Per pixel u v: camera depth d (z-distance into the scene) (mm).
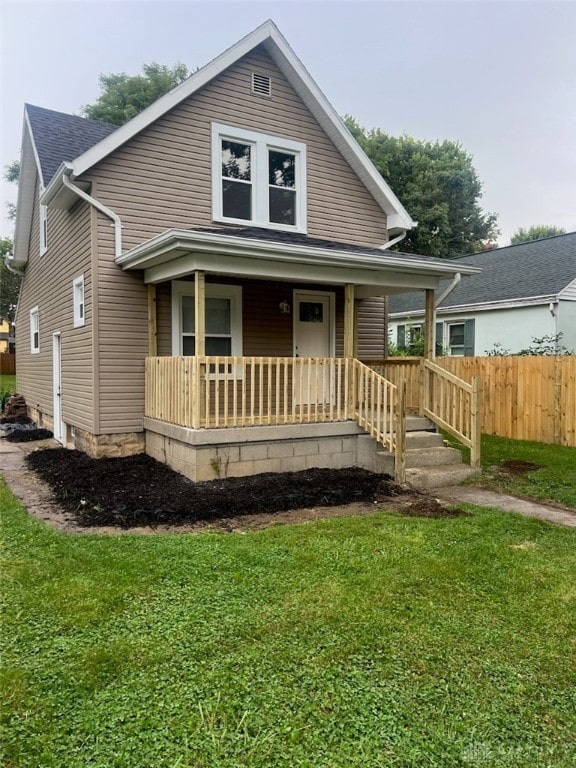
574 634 3328
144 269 8719
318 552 4605
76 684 2732
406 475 7359
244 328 9938
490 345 16609
